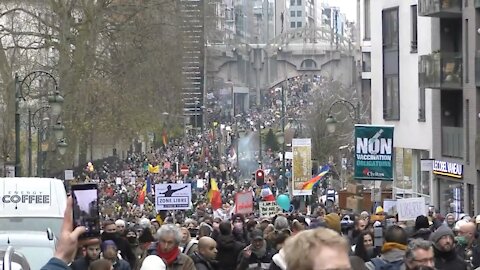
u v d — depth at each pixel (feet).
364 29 312.50
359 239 70.85
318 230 24.71
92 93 282.77
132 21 294.87
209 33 440.86
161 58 312.29
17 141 196.75
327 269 24.18
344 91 465.88
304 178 207.51
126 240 78.23
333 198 231.09
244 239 98.43
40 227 84.02
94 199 39.04
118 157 457.68
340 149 398.83
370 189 233.14
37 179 88.07
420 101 222.69
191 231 109.40
